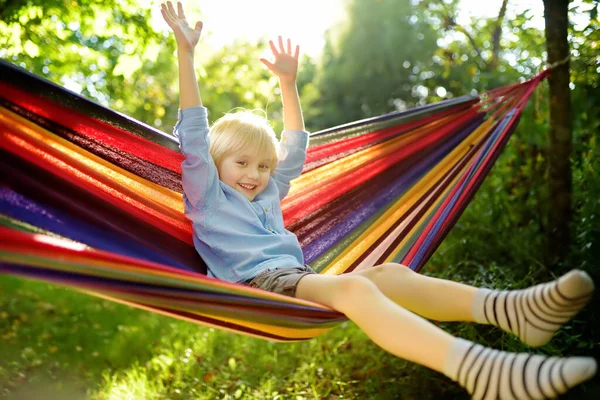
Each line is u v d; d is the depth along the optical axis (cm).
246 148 275
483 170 339
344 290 217
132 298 202
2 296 660
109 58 624
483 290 221
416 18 1577
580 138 442
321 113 1662
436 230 316
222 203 269
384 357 404
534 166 465
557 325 205
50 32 509
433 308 229
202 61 605
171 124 1047
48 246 171
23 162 234
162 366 430
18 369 449
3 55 482
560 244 405
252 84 800
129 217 262
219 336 489
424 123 335
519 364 182
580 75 418
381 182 333
